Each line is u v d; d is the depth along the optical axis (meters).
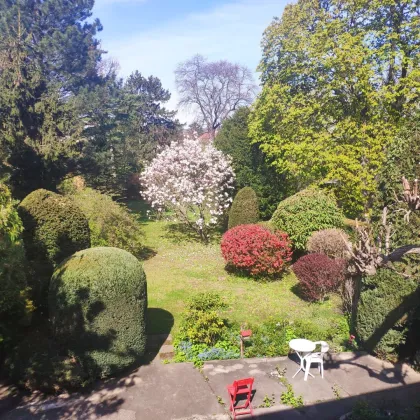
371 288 7.02
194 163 15.25
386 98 12.73
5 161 12.82
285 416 5.33
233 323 7.81
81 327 5.93
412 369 6.61
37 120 14.45
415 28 12.56
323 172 14.47
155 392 5.83
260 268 10.68
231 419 5.26
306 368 6.26
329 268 8.88
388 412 5.30
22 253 6.59
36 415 5.26
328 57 13.48
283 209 11.97
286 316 8.52
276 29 16.28
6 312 6.18
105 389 5.90
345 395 5.85
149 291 10.02
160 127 32.72
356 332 7.41
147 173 15.67
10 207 6.65
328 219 11.33
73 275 6.02
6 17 22.34
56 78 24.78
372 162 12.78
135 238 12.93
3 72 14.20
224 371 6.46
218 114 40.56
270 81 16.78
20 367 5.84
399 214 6.68
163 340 7.43
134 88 38.09
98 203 12.20
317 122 14.74
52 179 14.45
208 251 13.68
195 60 40.03
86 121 23.67
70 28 24.77
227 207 15.52
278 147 15.15
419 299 6.32
